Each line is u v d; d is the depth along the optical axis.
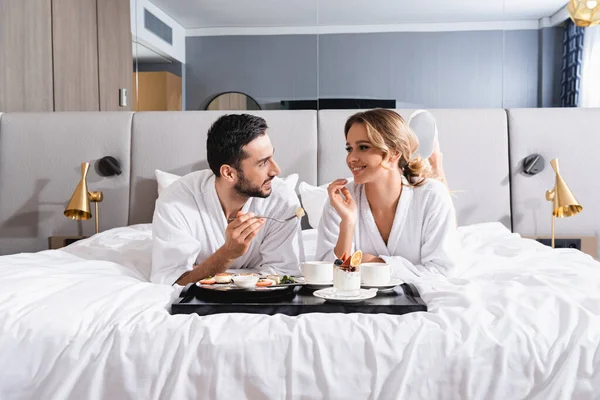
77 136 2.88
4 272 1.51
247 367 1.12
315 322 1.20
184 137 2.87
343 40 3.61
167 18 3.66
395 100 3.61
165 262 1.77
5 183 2.89
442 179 2.42
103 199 2.87
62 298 1.32
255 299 1.38
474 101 3.61
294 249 1.91
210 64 3.65
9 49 2.93
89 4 3.63
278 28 3.63
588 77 3.58
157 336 1.16
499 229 2.54
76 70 3.47
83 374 1.14
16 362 1.17
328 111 2.90
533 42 3.60
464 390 1.10
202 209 1.88
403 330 1.17
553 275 1.63
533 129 2.83
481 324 1.18
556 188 2.47
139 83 3.67
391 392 1.10
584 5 2.73
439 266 1.74
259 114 2.89
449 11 3.59
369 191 1.82
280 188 1.95
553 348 1.13
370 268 1.48
